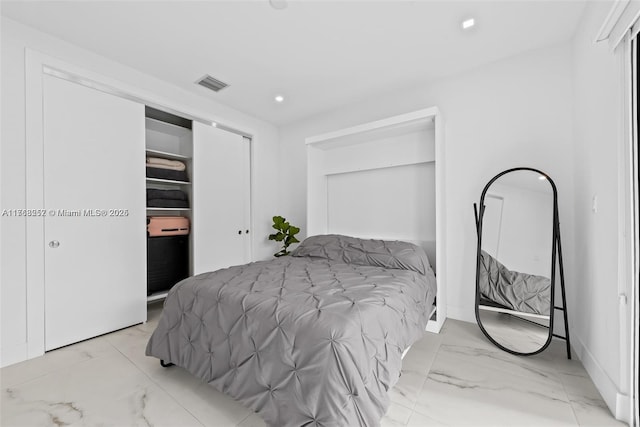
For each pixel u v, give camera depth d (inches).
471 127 98.6
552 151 84.6
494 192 89.4
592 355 64.5
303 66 97.0
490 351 76.8
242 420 51.8
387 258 90.0
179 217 117.4
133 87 97.2
